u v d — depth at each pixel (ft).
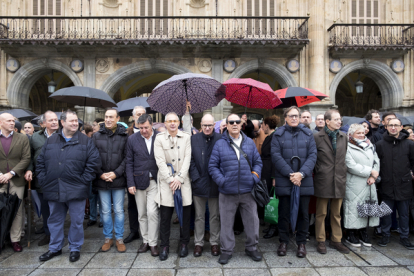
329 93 41.19
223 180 11.93
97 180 13.42
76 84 40.01
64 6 41.14
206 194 12.59
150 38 38.06
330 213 13.80
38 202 14.83
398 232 15.74
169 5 41.57
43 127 15.34
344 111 58.13
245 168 12.12
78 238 12.55
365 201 13.50
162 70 41.37
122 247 13.41
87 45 37.55
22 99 40.93
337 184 12.81
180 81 14.47
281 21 40.73
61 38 37.99
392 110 41.75
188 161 12.69
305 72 41.14
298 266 11.78
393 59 41.81
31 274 11.13
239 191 11.98
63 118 12.47
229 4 40.91
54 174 12.21
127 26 41.04
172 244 14.39
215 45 37.86
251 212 12.40
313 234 15.65
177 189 12.47
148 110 22.34
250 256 12.66
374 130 17.93
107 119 13.51
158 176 12.84
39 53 39.29
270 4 41.78
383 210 13.17
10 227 13.14
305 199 12.65
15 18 36.63
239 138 12.69
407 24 38.37
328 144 13.20
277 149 12.97
